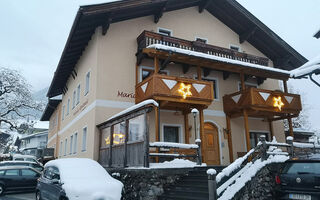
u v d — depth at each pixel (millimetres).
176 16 16562
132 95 13883
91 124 13359
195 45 14367
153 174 8633
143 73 14562
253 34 18141
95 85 13305
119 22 14586
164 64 12414
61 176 7992
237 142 16078
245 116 14750
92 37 14891
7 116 29625
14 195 12609
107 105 13195
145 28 15258
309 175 6988
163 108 14031
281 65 18875
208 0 16781
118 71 13844
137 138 9336
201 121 13453
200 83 13344
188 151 12641
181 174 9398
